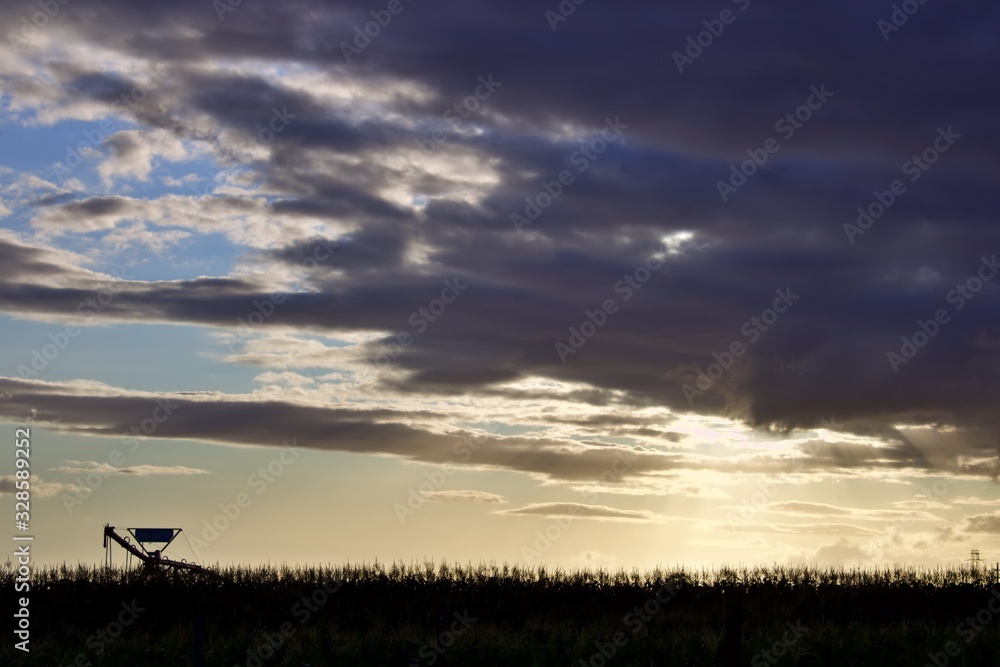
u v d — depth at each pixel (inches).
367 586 991.0
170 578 986.1
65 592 938.1
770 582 1008.2
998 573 1010.1
